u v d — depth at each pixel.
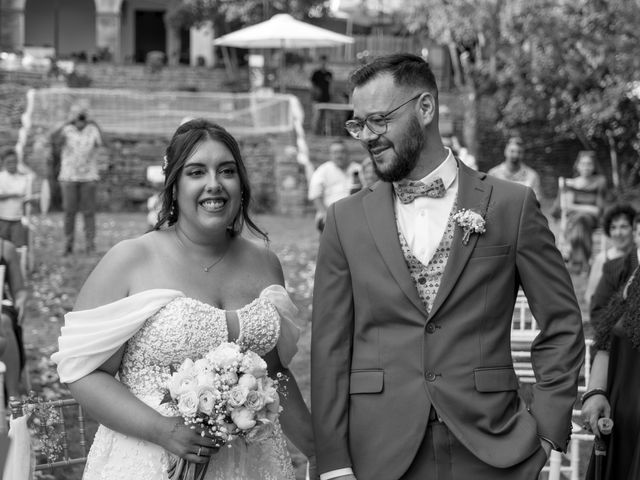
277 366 3.69
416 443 3.35
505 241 3.44
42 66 29.95
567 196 13.04
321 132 26.45
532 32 23.33
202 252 3.52
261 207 21.84
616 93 22.98
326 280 3.55
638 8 22.66
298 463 5.95
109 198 22.77
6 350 6.37
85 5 43.44
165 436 3.23
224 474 3.40
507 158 12.25
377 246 3.46
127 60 38.97
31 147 21.66
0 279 6.59
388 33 35.41
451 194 3.50
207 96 23.97
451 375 3.36
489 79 26.11
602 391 4.02
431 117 3.43
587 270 12.74
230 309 3.50
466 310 3.40
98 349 3.31
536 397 3.47
